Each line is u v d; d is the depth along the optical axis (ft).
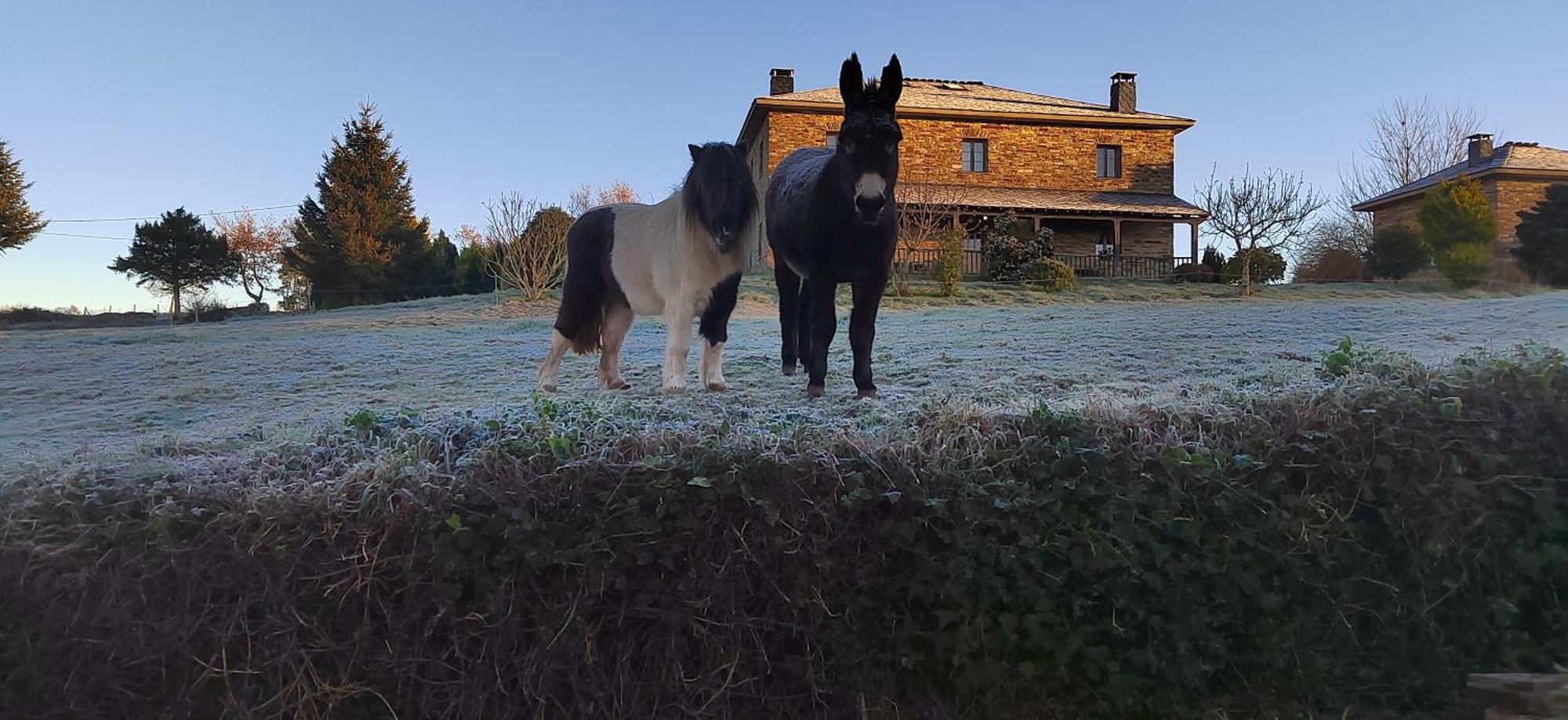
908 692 9.86
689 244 18.90
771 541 9.59
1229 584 9.92
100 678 9.29
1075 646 9.64
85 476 10.21
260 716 9.16
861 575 9.67
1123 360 23.84
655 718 9.47
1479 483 10.63
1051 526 9.88
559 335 21.49
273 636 9.25
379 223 130.72
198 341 45.62
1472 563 10.48
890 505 9.78
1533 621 10.75
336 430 12.34
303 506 9.50
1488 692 10.18
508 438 10.52
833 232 16.96
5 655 9.36
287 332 50.80
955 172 93.20
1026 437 10.64
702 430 11.07
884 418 12.21
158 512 9.36
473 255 120.16
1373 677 10.27
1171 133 96.94
